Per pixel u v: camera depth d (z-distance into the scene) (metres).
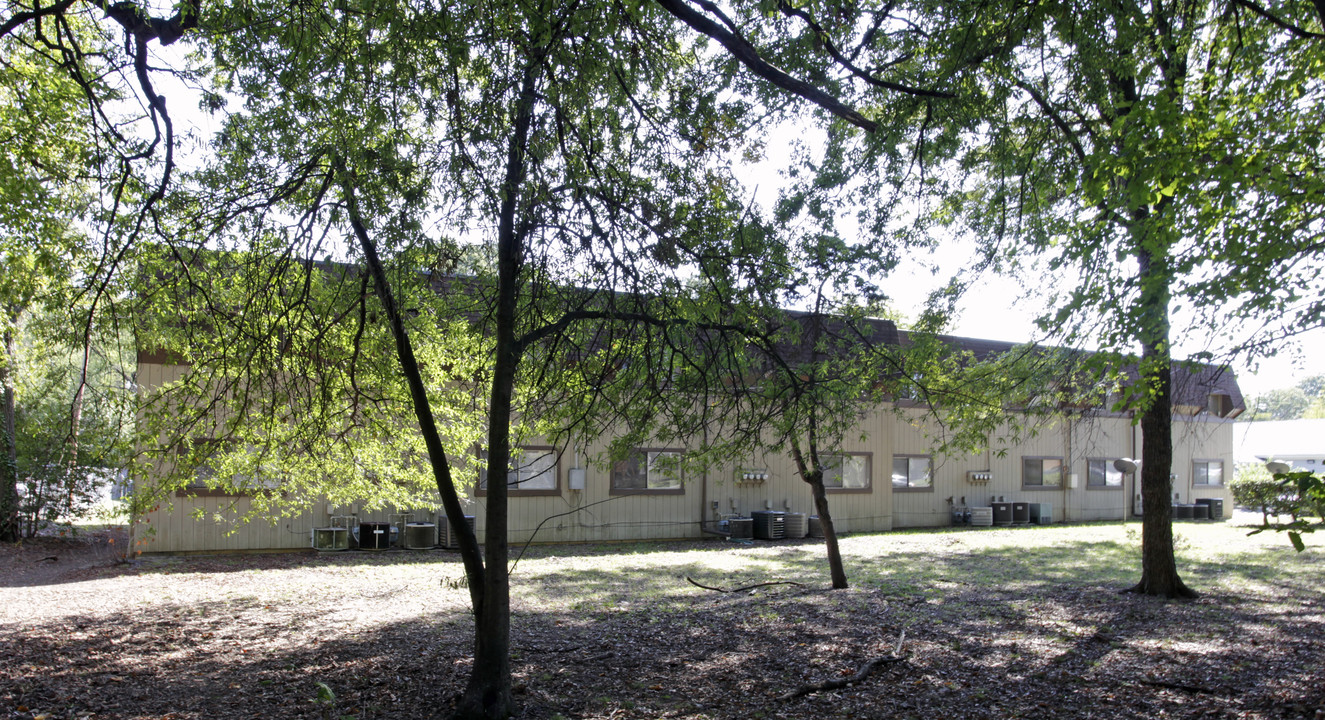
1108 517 26.52
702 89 8.06
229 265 7.82
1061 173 8.61
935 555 16.69
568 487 18.30
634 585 12.59
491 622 6.19
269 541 15.72
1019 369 10.20
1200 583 12.72
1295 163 6.23
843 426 8.62
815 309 8.50
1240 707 6.26
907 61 8.59
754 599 11.21
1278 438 38.25
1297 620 9.65
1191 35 8.52
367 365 8.65
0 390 17.14
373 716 6.16
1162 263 6.19
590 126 6.69
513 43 6.00
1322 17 5.75
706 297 6.99
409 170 6.12
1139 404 6.62
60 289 7.86
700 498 19.66
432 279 7.37
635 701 6.58
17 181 7.92
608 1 5.97
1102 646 8.31
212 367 8.23
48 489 17.88
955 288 10.37
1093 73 7.80
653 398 7.20
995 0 7.29
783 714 6.27
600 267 6.64
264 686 6.88
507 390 6.28
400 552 16.03
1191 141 5.90
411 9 5.80
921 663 7.69
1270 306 6.46
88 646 8.17
